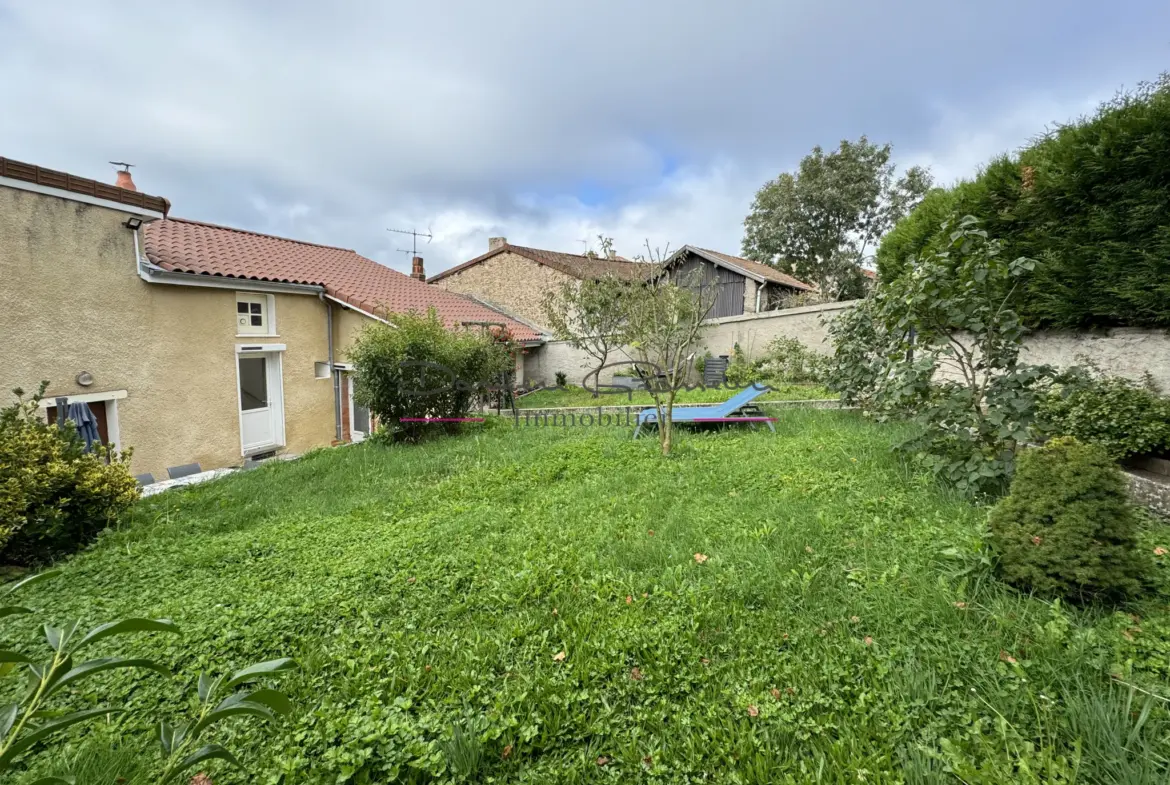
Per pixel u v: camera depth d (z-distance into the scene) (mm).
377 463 7062
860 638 2426
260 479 6691
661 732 1990
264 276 9992
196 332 8898
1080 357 5441
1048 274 5617
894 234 8250
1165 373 5000
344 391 11773
